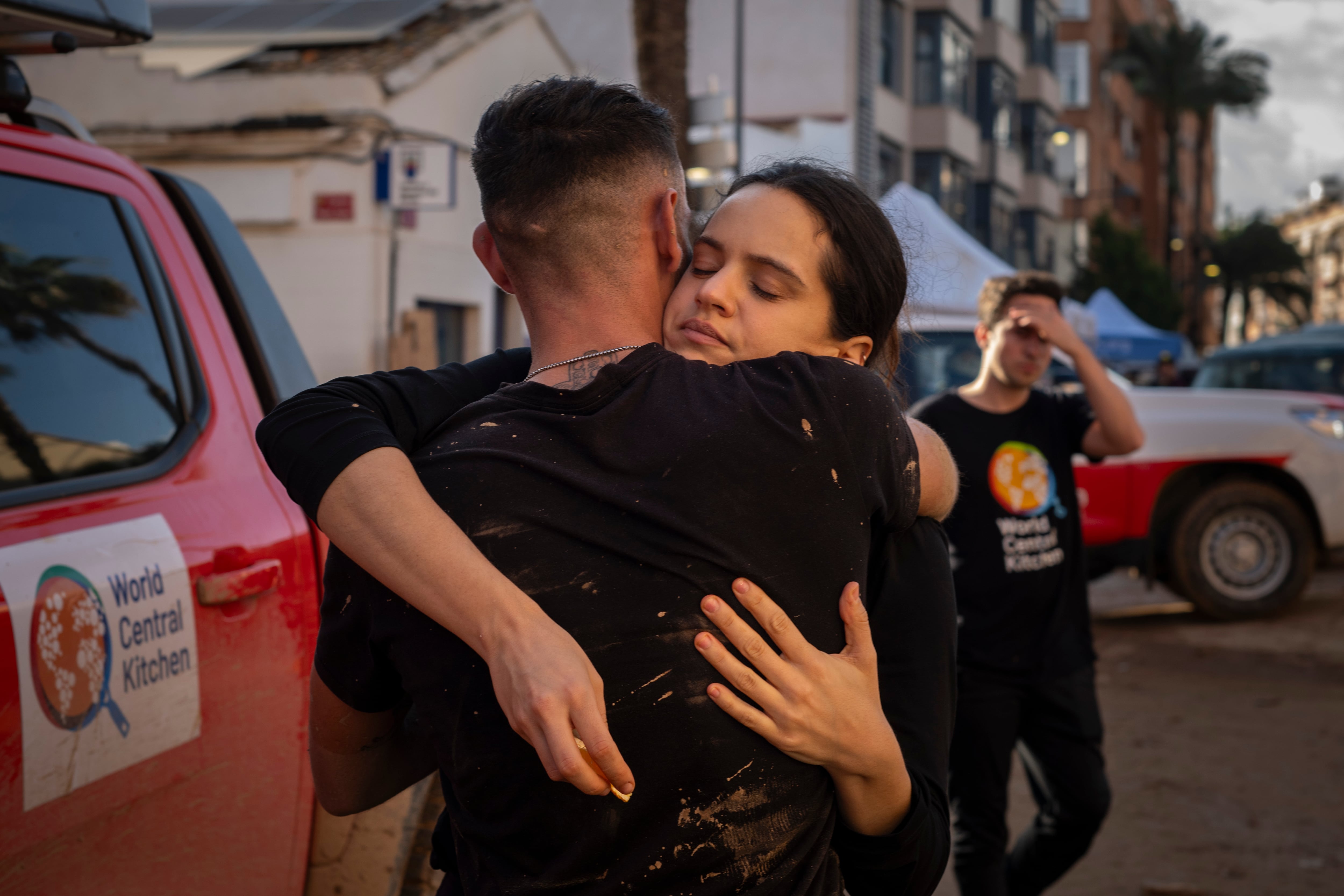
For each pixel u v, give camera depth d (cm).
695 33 2141
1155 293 3653
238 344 215
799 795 109
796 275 122
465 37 1301
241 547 184
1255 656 643
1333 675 602
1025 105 3419
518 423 111
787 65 2112
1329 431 708
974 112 2805
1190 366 2181
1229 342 7400
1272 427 698
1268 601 717
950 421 308
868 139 2183
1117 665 631
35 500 160
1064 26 4612
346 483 107
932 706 122
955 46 2602
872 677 111
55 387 172
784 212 124
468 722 107
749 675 104
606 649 103
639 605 104
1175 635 698
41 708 143
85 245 190
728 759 104
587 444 108
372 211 1184
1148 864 365
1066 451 310
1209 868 361
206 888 170
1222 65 4391
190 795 168
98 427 176
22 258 176
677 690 103
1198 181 5125
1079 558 300
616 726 103
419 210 1200
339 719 124
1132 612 777
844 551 111
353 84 1166
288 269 1190
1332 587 840
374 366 1191
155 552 168
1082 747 288
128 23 181
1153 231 5822
